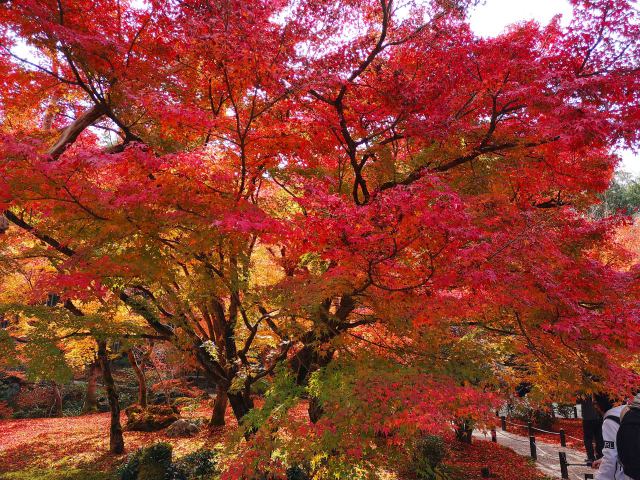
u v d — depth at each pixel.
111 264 4.55
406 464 4.94
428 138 5.07
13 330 11.56
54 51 5.68
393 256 3.87
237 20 3.96
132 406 18.59
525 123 5.05
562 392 6.00
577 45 4.36
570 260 4.24
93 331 6.54
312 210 3.96
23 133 6.82
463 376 4.98
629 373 4.56
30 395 22.31
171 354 7.27
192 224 4.55
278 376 5.59
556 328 4.23
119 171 4.70
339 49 4.93
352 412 3.85
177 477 9.70
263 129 5.07
